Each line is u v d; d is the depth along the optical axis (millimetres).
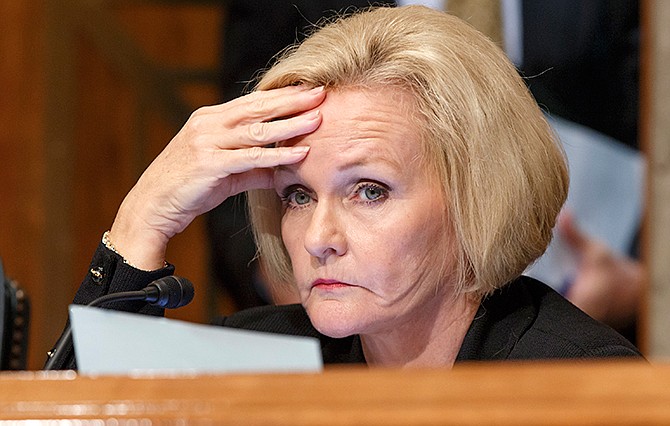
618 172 9664
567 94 9648
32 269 12320
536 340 5227
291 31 10133
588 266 9734
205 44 12000
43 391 2773
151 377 2758
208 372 2791
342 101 5020
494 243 5055
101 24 12086
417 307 5102
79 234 12344
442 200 5031
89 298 5566
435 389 2574
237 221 10383
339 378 2656
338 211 4988
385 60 5035
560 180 5367
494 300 5418
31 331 12258
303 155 4984
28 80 12250
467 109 5004
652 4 9539
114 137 12195
